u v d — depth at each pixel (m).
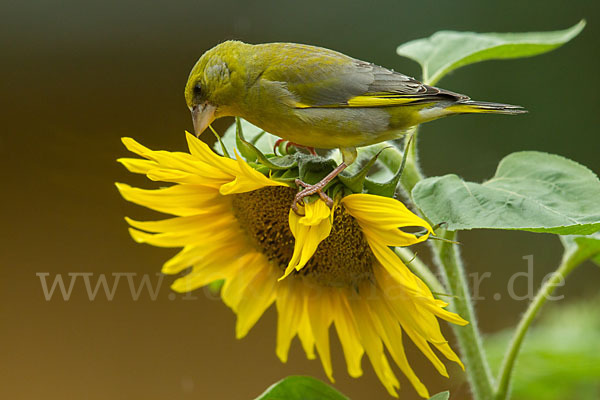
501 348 4.25
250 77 4.18
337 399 4.13
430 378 4.47
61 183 4.41
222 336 4.46
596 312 4.25
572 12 5.16
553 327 4.25
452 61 4.21
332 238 4.13
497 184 4.12
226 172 4.13
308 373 4.48
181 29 4.98
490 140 5.07
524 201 4.11
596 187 4.12
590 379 4.23
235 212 4.15
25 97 4.50
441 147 5.02
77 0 4.85
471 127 5.05
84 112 4.54
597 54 5.12
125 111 4.66
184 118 4.70
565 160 4.13
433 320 4.12
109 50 4.81
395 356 4.14
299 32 5.17
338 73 4.17
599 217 4.11
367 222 4.12
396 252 4.14
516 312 4.57
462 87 5.20
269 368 4.46
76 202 4.42
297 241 4.12
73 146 4.41
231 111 4.19
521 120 5.09
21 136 4.47
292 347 4.48
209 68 4.18
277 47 4.18
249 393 4.45
